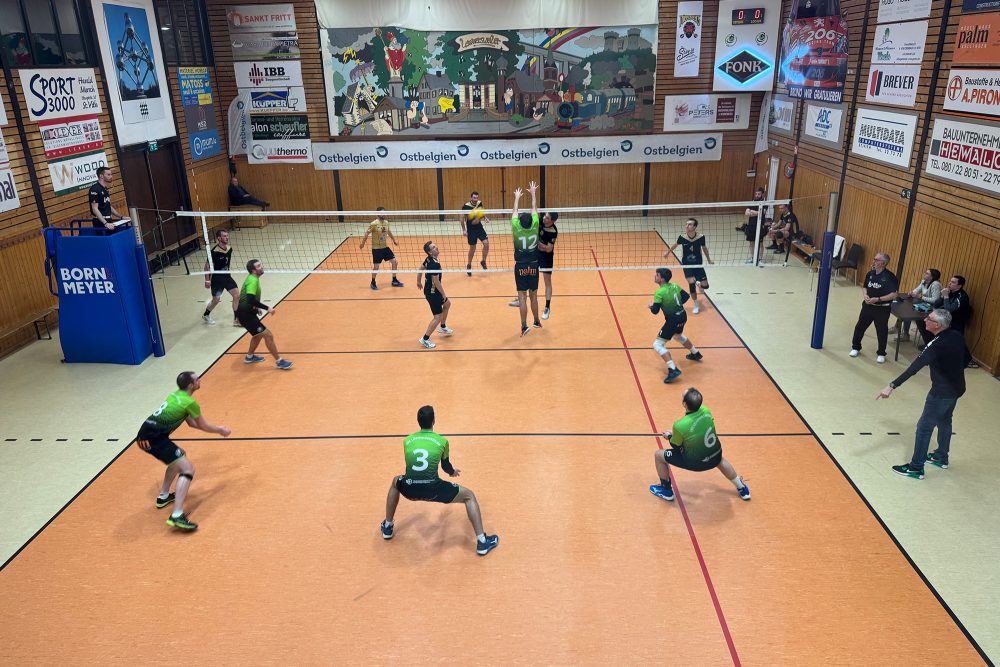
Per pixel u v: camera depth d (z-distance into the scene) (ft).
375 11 57.77
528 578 18.89
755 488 22.75
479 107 60.75
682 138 61.46
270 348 32.63
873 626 17.04
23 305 36.55
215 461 24.97
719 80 58.90
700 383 30.45
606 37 58.44
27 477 24.27
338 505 22.29
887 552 19.63
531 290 36.19
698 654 16.30
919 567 19.02
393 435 26.50
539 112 60.90
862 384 30.12
